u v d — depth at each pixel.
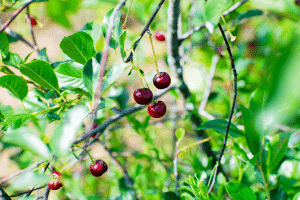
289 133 1.02
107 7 1.27
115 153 1.31
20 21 1.26
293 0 1.18
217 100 1.30
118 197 1.18
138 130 1.25
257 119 1.01
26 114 1.05
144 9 1.34
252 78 1.29
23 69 1.02
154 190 1.21
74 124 0.93
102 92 1.01
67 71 1.05
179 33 1.25
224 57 1.26
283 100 0.34
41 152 0.98
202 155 1.32
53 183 1.09
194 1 1.29
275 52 0.37
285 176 1.07
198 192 1.06
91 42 1.04
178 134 1.11
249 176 1.10
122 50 1.04
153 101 1.10
